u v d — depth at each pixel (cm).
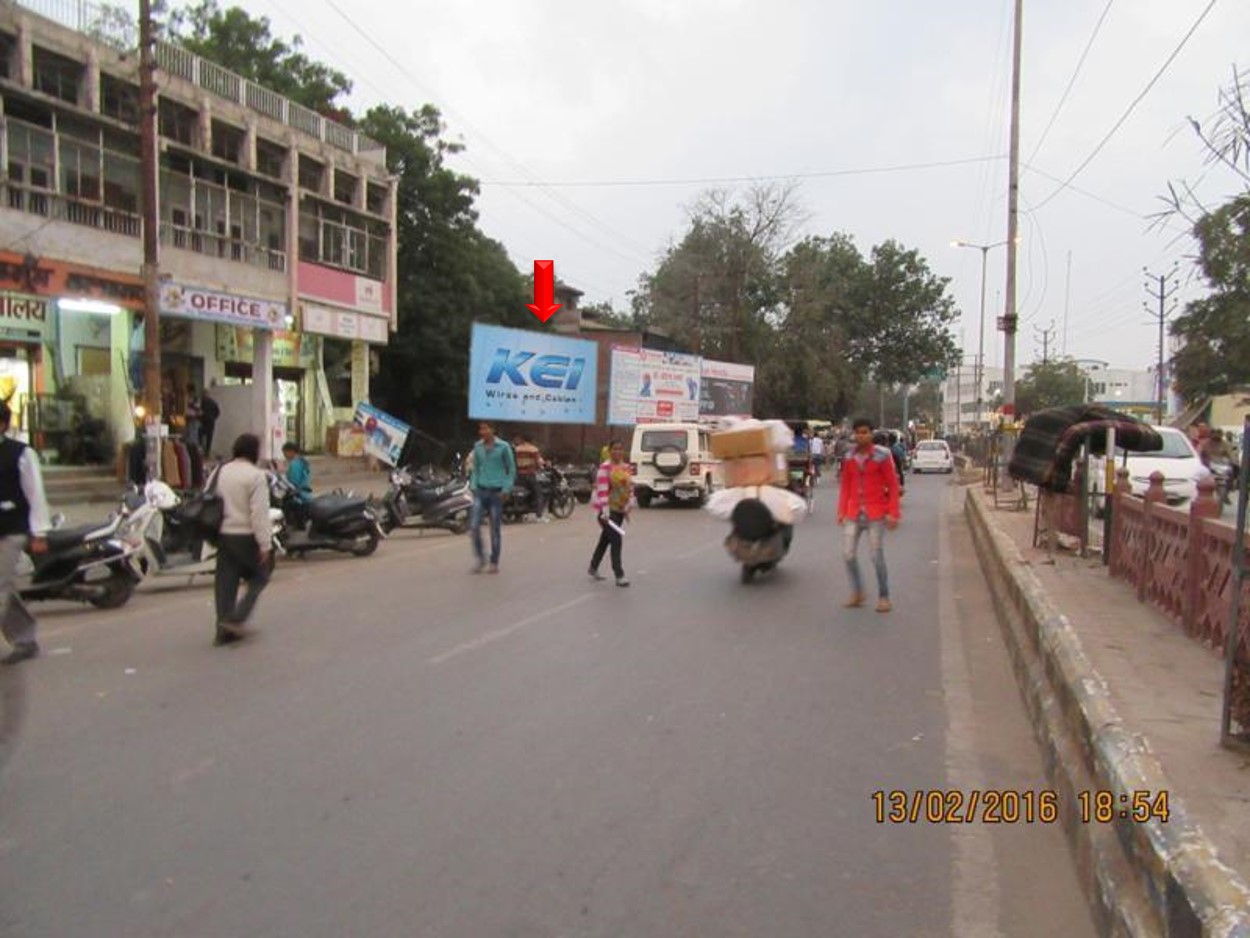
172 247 2231
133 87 2155
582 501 2512
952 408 13800
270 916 350
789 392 4791
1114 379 10450
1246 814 336
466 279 3338
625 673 704
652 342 4188
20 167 1895
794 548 1511
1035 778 503
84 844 411
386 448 2280
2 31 1853
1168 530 727
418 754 524
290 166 2612
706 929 345
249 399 2531
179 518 1115
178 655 761
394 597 1033
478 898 365
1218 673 551
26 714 596
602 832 425
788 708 620
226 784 479
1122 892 324
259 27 3275
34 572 941
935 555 1471
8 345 2052
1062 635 591
